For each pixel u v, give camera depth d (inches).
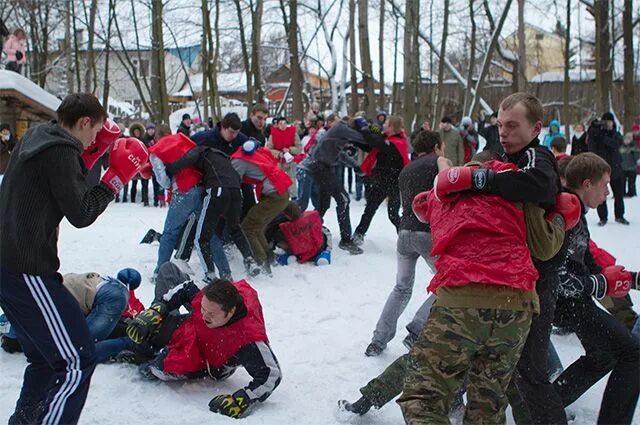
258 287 257.9
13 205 118.3
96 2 909.2
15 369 167.6
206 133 283.1
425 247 182.2
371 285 266.4
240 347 154.0
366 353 189.2
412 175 189.8
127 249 309.7
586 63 1525.6
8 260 118.9
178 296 163.8
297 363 181.9
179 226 257.1
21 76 666.8
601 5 927.0
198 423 144.4
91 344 125.3
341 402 151.4
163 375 161.9
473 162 129.6
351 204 513.7
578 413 156.8
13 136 608.4
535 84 1460.4
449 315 113.7
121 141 130.3
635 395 137.8
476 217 115.9
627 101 837.2
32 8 1062.4
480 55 1268.5
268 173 274.2
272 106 1277.1
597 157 145.2
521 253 114.8
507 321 112.9
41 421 119.3
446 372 113.5
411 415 111.8
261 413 151.3
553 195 119.4
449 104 1318.9
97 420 143.0
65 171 118.5
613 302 185.5
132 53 1566.2
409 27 802.8
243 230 277.7
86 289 173.5
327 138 323.3
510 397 139.6
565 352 195.5
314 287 261.0
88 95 126.2
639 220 454.0
